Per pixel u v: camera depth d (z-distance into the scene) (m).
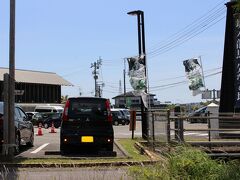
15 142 15.12
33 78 84.19
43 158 13.91
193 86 23.94
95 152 16.33
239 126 19.62
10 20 13.71
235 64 22.53
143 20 24.00
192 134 23.50
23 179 10.49
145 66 23.50
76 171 11.60
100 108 15.75
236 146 15.48
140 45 23.94
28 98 82.44
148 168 6.54
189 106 66.81
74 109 15.66
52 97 87.25
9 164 12.67
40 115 46.53
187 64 23.91
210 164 6.48
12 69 13.70
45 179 10.45
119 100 96.12
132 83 23.41
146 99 22.98
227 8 23.08
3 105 14.10
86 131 15.54
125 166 12.52
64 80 90.12
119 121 52.44
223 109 22.94
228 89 22.88
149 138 18.19
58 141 22.95
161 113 15.48
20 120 16.69
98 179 9.54
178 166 6.36
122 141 21.23
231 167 6.55
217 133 19.97
